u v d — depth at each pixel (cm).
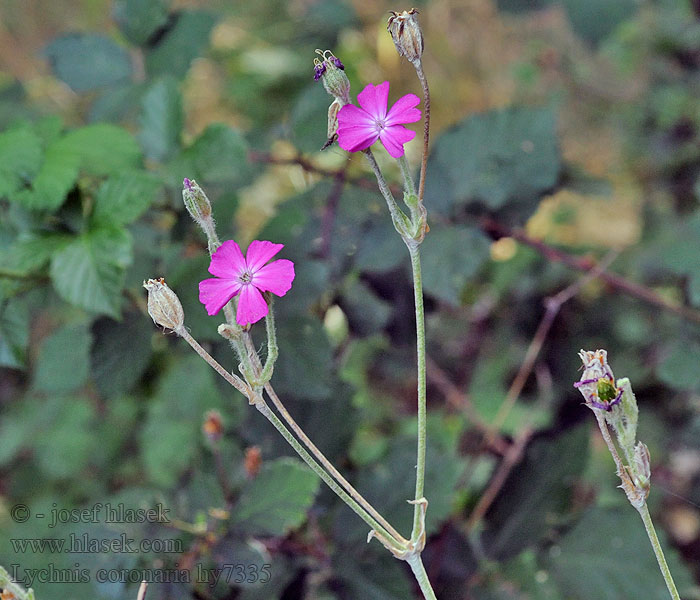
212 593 90
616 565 94
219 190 102
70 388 102
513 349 130
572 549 95
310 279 93
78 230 90
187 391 114
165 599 88
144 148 97
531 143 100
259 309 74
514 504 98
